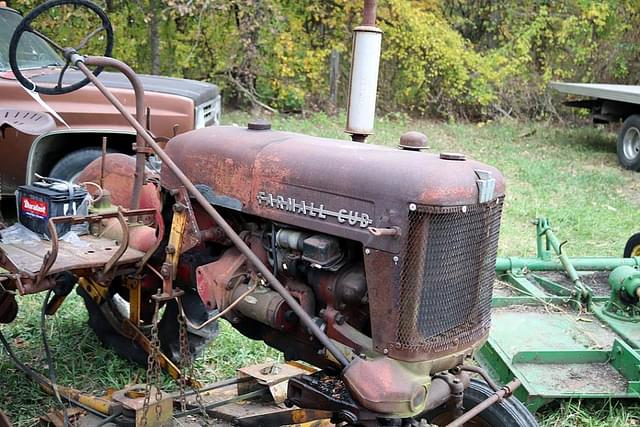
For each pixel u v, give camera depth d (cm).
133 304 363
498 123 1493
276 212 262
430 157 254
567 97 1552
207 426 304
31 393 364
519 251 643
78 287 402
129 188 360
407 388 231
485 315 266
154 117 570
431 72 1480
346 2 1402
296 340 277
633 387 366
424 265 233
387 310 236
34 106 548
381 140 1178
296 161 260
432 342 241
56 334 429
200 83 674
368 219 237
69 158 564
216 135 292
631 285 446
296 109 1425
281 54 1355
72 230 338
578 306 472
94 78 285
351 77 331
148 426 293
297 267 261
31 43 629
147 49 1299
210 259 300
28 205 336
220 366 404
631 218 776
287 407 303
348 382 236
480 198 241
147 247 321
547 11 1537
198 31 1240
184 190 290
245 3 1266
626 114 1173
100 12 315
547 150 1202
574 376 385
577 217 759
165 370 364
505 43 1552
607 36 1588
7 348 359
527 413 279
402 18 1422
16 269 295
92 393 364
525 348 408
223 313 265
